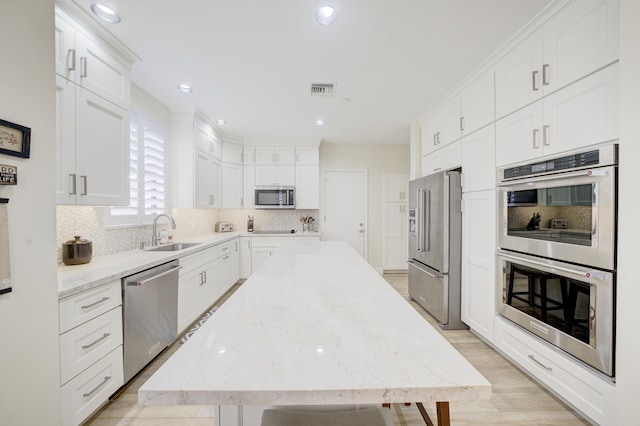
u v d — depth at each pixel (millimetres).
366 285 1308
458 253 2730
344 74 2473
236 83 2637
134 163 2643
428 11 1702
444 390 566
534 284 1822
